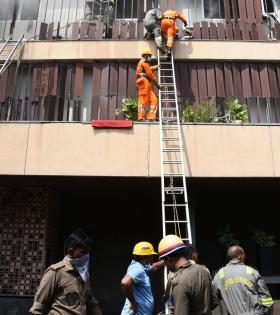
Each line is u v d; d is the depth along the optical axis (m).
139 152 6.89
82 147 6.92
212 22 8.82
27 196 7.87
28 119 8.05
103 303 8.69
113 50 8.34
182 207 8.14
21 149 6.92
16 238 7.68
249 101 8.20
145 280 4.04
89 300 3.12
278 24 8.80
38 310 2.82
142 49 8.33
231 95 8.21
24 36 9.30
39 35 8.63
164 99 7.84
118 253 9.00
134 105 7.81
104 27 9.02
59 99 8.16
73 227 9.10
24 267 7.54
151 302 4.05
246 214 9.27
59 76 8.30
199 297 3.08
